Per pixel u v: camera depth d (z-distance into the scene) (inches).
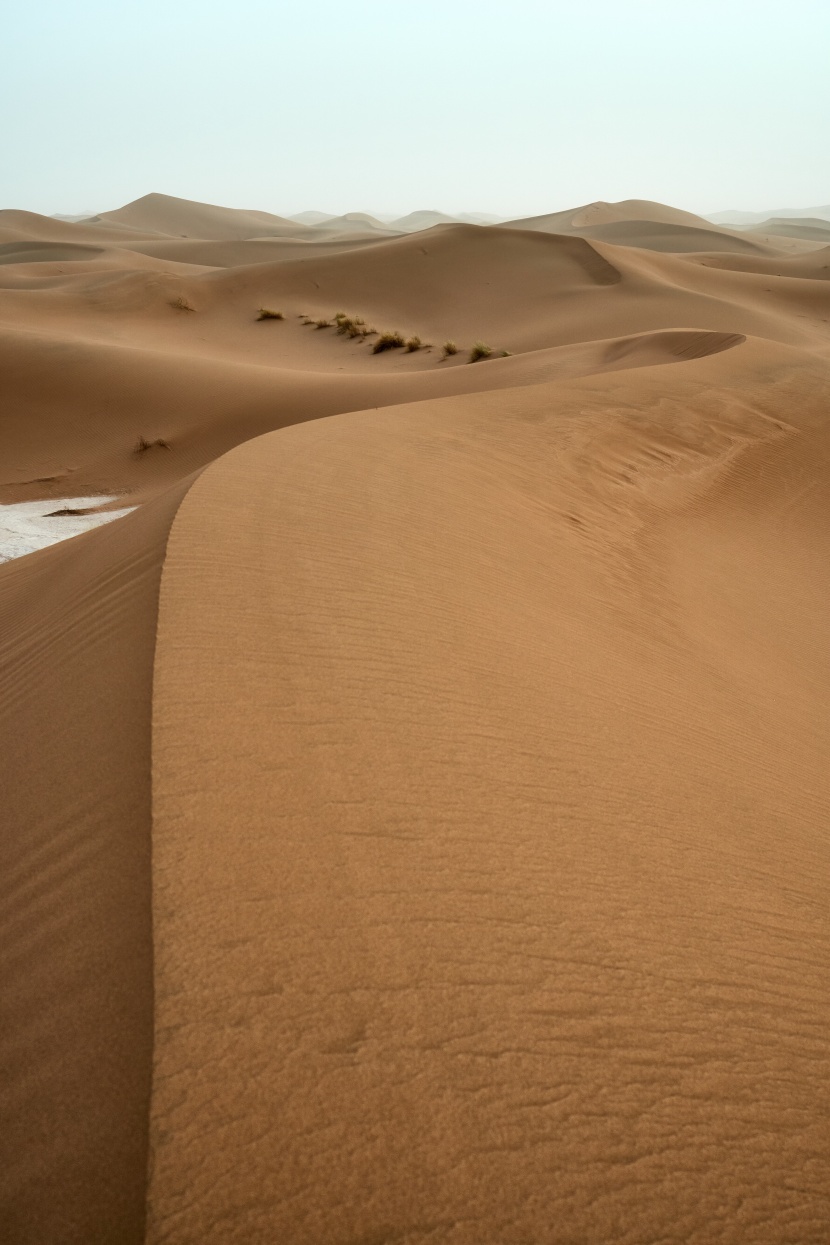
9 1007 82.7
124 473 804.6
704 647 293.6
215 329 1801.2
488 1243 65.7
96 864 98.1
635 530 392.5
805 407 653.9
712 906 127.8
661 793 158.2
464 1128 73.8
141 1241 60.4
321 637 163.6
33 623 212.4
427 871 105.5
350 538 227.8
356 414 433.4
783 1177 83.3
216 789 109.3
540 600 247.3
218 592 173.5
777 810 179.9
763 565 435.5
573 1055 86.3
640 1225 71.9
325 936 89.7
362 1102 73.1
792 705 277.3
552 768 146.6
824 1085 99.6
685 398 617.6
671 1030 96.4
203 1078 71.3
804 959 125.8
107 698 135.9
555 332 1669.5
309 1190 65.6
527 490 367.6
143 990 79.4
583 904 112.1
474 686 165.5
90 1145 67.4
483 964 93.3
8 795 120.4
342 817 110.7
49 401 915.4
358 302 2076.8
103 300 1828.2
